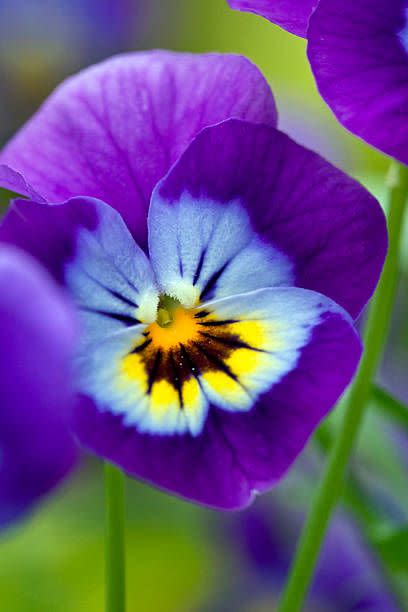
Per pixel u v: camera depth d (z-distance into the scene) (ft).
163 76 0.69
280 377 0.65
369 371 0.74
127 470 0.63
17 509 0.55
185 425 0.65
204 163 0.65
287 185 0.66
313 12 0.66
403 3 0.66
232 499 0.64
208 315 0.67
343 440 0.74
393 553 0.79
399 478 0.90
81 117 0.69
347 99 0.66
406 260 0.86
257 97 0.68
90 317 0.65
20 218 0.63
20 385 0.54
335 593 1.02
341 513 1.03
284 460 0.65
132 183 0.68
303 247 0.66
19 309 0.55
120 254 0.65
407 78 0.66
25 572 1.00
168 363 0.66
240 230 0.66
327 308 0.65
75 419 0.63
